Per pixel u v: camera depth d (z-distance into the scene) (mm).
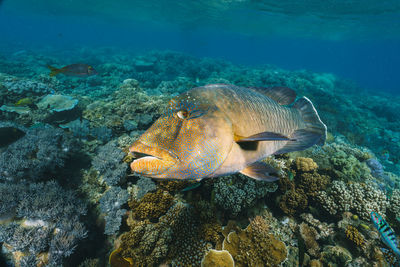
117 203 4184
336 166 5766
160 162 1294
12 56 25578
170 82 14211
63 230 3594
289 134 2406
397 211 4504
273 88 2531
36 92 8820
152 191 4316
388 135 13133
